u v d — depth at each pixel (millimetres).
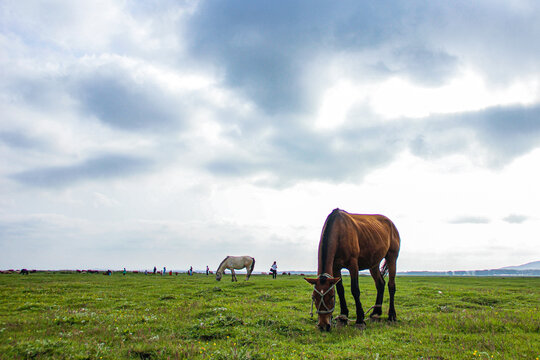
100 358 7055
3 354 7027
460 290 23625
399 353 7688
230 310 12227
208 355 7156
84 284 27797
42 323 10445
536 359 6984
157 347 7688
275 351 7773
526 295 21188
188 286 26750
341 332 9938
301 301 17312
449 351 7695
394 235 14094
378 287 13102
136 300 17391
